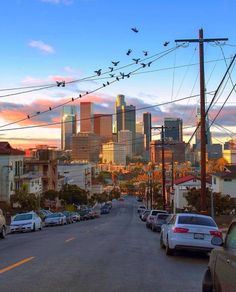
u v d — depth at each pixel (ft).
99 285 34.27
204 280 25.94
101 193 486.79
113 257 51.60
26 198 211.00
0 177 218.18
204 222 57.57
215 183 227.61
